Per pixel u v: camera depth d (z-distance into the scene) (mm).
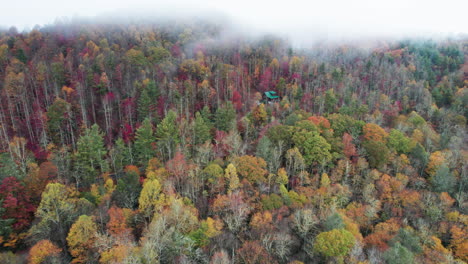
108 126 101312
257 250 50625
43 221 51656
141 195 59031
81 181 72250
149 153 80438
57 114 90750
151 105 102500
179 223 54406
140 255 45812
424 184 77812
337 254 50656
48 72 117250
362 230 64312
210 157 79938
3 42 145375
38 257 45406
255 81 163250
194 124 88312
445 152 87000
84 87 114062
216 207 60812
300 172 74938
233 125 94000
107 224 53500
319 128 91812
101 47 152250
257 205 62906
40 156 82812
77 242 49375
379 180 75188
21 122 96188
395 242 53281
